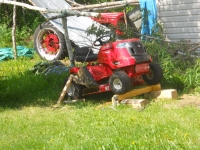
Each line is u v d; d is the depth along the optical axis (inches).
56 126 340.8
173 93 412.8
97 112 373.7
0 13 885.8
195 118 339.6
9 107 415.2
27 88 477.1
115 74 394.0
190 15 575.2
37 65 555.8
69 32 567.5
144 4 587.5
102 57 407.2
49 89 470.3
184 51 486.6
